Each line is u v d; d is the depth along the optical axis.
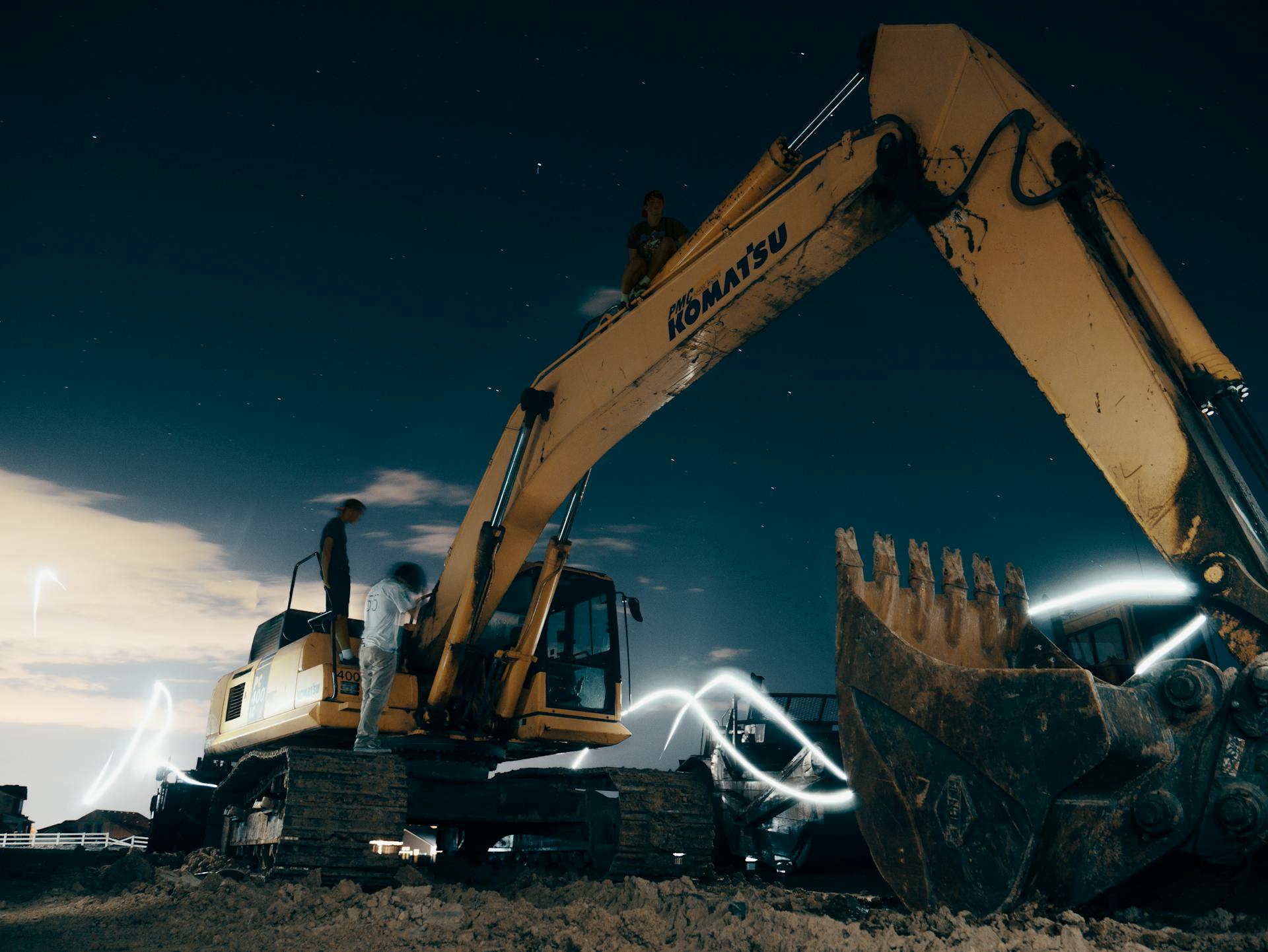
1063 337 4.31
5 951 4.62
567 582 9.84
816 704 14.12
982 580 5.27
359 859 6.67
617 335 6.87
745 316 6.00
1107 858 3.86
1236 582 3.77
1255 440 3.91
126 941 4.86
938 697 4.22
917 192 4.88
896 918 4.26
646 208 7.39
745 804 13.41
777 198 5.75
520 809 8.16
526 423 7.48
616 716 9.41
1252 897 3.76
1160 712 3.95
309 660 8.86
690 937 4.33
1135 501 4.07
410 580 8.21
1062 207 4.37
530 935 4.58
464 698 8.44
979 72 4.79
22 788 21.80
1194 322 4.12
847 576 4.76
